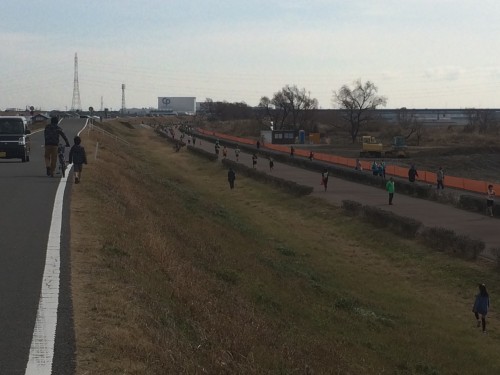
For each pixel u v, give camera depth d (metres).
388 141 112.06
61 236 10.19
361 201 34.06
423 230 23.36
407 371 10.76
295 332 10.55
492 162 70.69
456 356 12.30
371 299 16.59
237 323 8.52
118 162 29.91
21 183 17.19
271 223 29.53
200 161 64.31
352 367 9.51
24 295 7.10
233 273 13.41
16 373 5.04
